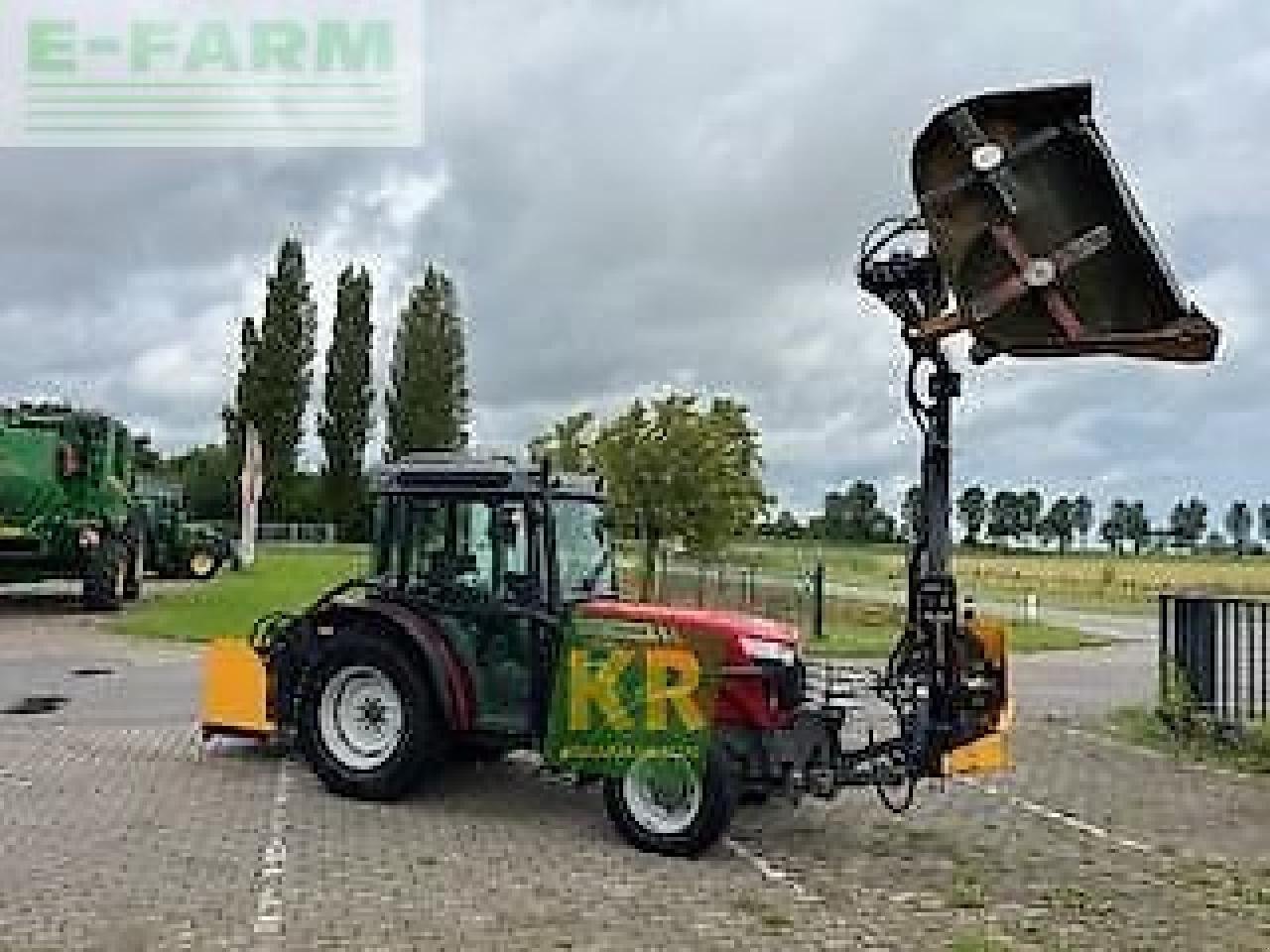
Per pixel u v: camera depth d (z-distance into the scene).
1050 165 8.85
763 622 9.88
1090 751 14.34
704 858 9.30
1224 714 14.94
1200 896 8.77
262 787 10.94
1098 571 76.19
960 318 8.93
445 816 10.20
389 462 11.33
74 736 13.02
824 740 9.69
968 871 9.24
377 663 10.58
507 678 10.30
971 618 9.75
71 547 25.75
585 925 7.73
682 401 35.56
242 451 72.81
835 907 8.27
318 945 7.22
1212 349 8.64
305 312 85.81
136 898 7.93
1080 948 7.64
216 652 12.23
